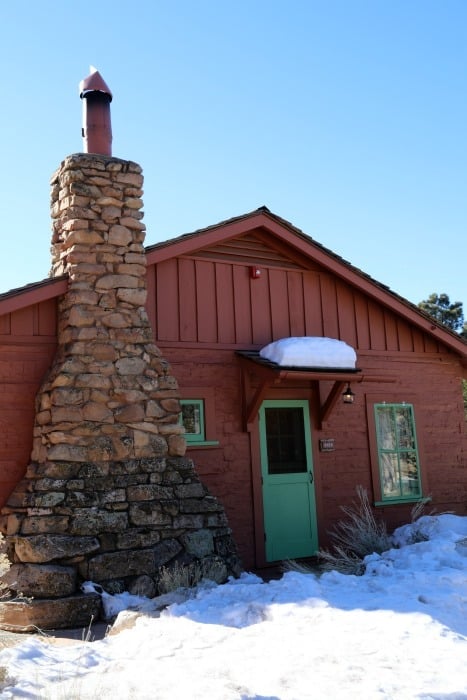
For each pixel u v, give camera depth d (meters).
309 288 10.67
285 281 10.48
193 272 9.69
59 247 8.76
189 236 9.33
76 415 7.81
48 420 7.86
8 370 8.22
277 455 9.94
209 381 9.52
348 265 10.59
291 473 9.97
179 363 9.34
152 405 8.30
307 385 10.38
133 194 8.83
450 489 11.40
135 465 7.96
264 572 9.38
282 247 10.46
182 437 8.41
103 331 8.23
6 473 8.03
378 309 11.27
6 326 8.27
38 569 6.96
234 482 9.45
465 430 11.77
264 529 9.55
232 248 10.07
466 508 11.47
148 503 7.84
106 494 7.63
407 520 10.87
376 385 11.02
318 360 9.37
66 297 8.35
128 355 8.31
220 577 7.84
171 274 9.49
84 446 7.77
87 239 8.40
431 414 11.47
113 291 8.41
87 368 8.03
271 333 10.16
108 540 7.46
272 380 9.03
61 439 7.66
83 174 8.58
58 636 6.45
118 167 8.78
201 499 8.23
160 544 7.75
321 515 10.07
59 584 6.93
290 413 10.22
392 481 10.89
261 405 9.86
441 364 11.73
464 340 11.47
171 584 7.34
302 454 10.16
